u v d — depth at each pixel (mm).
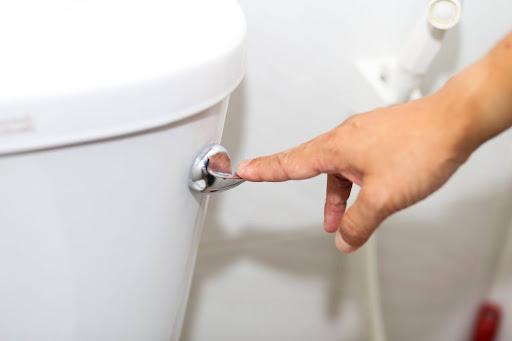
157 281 736
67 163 627
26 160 615
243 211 1020
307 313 1163
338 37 919
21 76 599
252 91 926
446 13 812
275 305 1133
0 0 696
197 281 1066
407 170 635
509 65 612
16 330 700
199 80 633
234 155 968
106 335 739
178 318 811
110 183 650
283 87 935
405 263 1167
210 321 1117
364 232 655
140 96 612
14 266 664
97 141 624
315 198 1042
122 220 675
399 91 889
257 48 898
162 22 682
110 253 689
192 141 670
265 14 880
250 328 1145
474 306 1302
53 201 641
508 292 1268
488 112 619
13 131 592
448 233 1146
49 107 592
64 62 619
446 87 646
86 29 664
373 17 916
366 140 653
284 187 1017
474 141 630
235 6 714
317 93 953
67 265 679
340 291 1149
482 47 978
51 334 714
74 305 705
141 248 701
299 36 905
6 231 644
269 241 1062
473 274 1236
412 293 1222
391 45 939
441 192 1097
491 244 1198
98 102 602
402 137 642
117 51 637
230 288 1092
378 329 1059
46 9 690
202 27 677
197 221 745
